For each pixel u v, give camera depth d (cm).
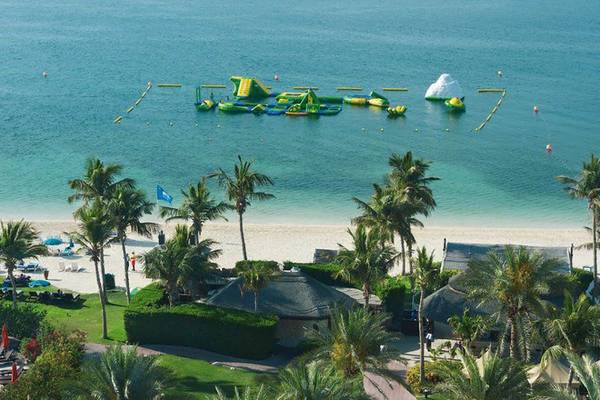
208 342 8012
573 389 6512
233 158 17050
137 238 12150
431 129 19800
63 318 8975
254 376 7319
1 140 18125
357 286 9300
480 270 6575
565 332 5959
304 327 7612
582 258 11619
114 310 9350
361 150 17825
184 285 8531
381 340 5844
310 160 16938
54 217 13450
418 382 7081
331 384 5019
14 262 8544
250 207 13912
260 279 8269
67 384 5334
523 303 6303
